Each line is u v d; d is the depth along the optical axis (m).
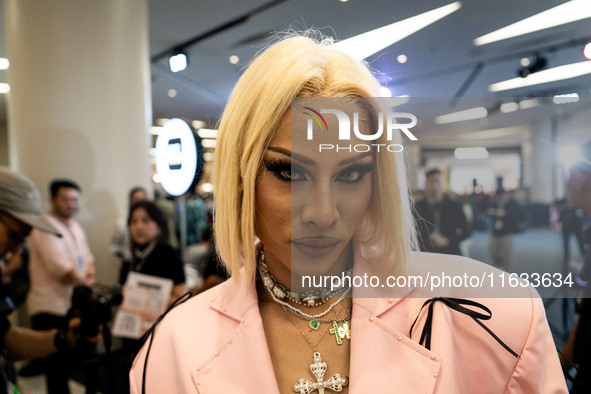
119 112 3.15
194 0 3.54
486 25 3.58
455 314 0.54
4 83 6.55
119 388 2.09
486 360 0.52
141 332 1.76
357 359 0.50
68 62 2.96
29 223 1.17
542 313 0.53
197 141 2.23
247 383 0.52
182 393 0.54
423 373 0.49
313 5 3.26
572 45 4.12
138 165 3.28
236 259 0.53
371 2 3.10
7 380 1.07
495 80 4.93
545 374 0.52
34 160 2.99
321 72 0.46
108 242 3.11
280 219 0.47
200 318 0.58
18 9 2.93
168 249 2.14
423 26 3.56
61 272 2.46
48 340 1.23
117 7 3.11
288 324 0.55
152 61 5.11
